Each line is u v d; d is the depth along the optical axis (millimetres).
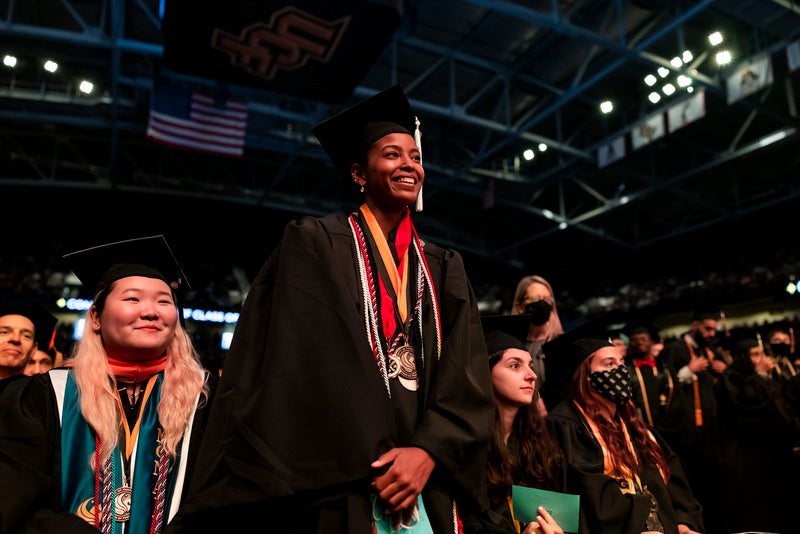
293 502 1841
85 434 2178
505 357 3277
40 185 22281
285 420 1836
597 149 18594
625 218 26047
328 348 1907
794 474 5469
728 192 22953
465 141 21203
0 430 2082
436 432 1915
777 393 5867
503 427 3244
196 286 25125
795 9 12914
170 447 2229
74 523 1958
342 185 24844
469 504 2096
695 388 6004
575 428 3613
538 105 17875
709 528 5781
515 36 15648
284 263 2086
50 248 25578
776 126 18547
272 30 6582
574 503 2543
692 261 27672
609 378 3719
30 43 15742
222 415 1953
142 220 26766
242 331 2086
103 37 13320
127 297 2338
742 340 6117
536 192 22547
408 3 13117
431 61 16781
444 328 2258
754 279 21953
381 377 1915
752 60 14305
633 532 3125
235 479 1807
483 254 28250
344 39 6895
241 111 14586
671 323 23438
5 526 1896
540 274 30547
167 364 2418
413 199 2379
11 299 4293
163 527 2092
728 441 5688
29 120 17984
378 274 2221
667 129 16094
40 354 4527
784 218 23781
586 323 3877
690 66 15703
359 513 1769
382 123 2465
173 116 14008
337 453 1776
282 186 25438
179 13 6426
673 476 3809
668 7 14070
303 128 18672
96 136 20891
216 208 26453
